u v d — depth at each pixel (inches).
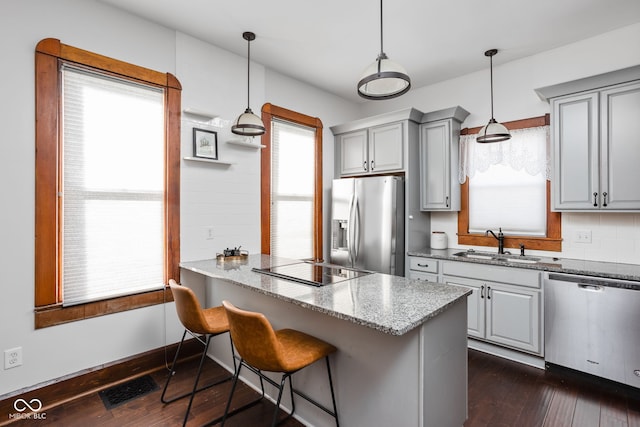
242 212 123.2
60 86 84.4
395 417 57.6
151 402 83.4
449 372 62.7
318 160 153.0
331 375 68.6
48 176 81.8
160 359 101.9
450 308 63.1
